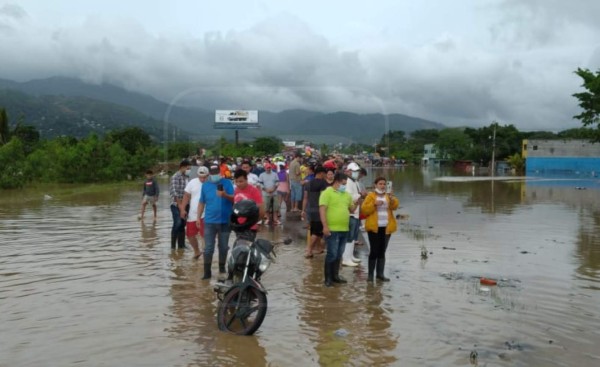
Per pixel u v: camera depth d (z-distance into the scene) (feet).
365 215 28.60
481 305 24.31
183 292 26.27
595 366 17.65
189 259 34.17
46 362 17.74
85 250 37.37
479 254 36.63
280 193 55.67
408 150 245.86
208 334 20.42
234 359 17.99
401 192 98.94
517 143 273.95
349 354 18.47
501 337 20.21
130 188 105.09
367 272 31.14
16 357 18.15
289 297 25.54
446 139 292.20
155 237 42.98
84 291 26.55
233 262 21.67
